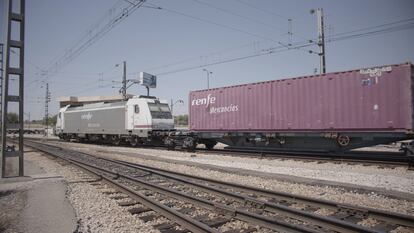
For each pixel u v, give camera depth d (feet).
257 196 29.07
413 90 46.06
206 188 30.89
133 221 22.18
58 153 73.05
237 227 20.54
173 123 96.63
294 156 57.52
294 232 18.62
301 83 56.75
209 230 18.63
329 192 30.19
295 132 57.72
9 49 36.14
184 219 20.99
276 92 60.49
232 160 56.18
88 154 70.79
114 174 41.06
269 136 61.52
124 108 100.27
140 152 78.74
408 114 45.06
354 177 37.65
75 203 27.35
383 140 48.83
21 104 37.76
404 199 26.61
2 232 20.06
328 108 53.21
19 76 37.14
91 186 34.83
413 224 19.69
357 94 50.03
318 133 54.65
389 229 19.74
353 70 50.52
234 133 68.18
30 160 64.64
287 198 27.02
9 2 35.68
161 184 35.53
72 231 20.02
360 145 51.47
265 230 19.81
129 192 29.94
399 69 45.98
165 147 94.17
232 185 32.32
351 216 22.20
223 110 70.23
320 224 20.25
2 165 37.17
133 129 96.07
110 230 20.42
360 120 49.62
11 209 25.40
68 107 142.10
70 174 43.27
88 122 119.96
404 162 45.88
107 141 115.14
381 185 33.12
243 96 66.18
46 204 26.76
